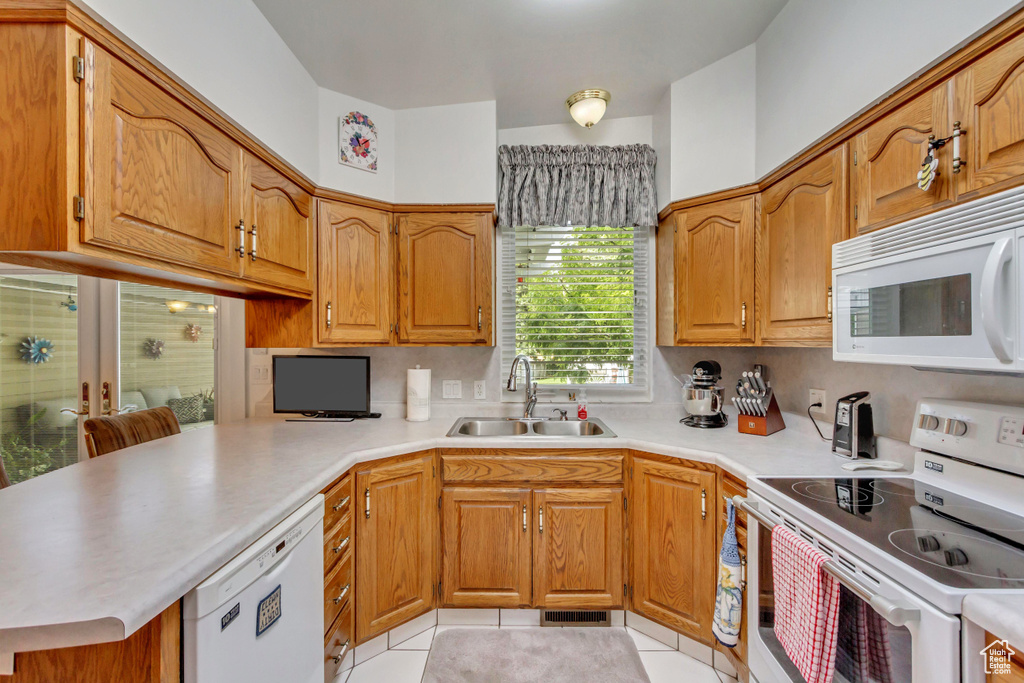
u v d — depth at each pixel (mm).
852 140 1333
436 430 1945
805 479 1276
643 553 1727
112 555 762
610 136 2363
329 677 1332
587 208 2252
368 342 2039
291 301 1950
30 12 890
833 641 911
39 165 898
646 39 1750
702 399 1981
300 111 1805
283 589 989
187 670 724
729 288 1867
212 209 1344
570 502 1763
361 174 2033
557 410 2240
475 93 2061
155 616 686
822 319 1464
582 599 1765
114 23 980
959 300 911
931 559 817
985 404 1128
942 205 1039
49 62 899
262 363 2338
